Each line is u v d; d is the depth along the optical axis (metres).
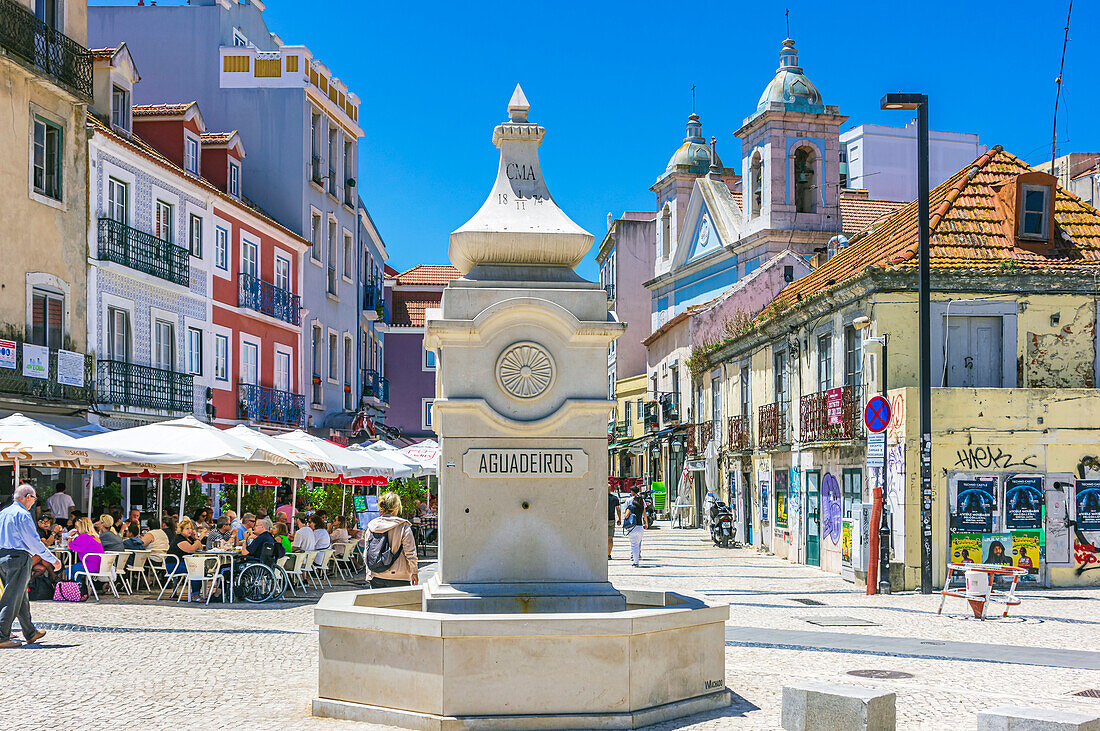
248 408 32.12
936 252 20.27
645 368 58.34
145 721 7.48
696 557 26.77
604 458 8.11
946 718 7.79
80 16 25.98
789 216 41.31
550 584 7.96
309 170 38.38
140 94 38.12
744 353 30.95
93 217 25.03
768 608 15.43
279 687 8.84
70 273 24.17
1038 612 15.01
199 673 9.59
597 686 7.28
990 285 19.66
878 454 18.36
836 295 21.84
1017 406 18.59
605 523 8.09
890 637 12.34
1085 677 9.67
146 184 27.30
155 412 26.62
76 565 16.55
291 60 38.00
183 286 28.38
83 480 24.22
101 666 9.98
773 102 41.44
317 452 21.19
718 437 35.03
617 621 7.29
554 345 8.12
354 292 43.72
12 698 8.35
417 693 7.25
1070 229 21.14
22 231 22.69
